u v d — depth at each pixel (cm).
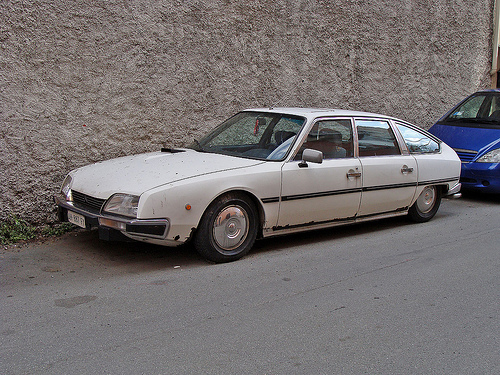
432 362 335
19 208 597
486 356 345
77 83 629
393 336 369
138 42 673
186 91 729
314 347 349
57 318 381
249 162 530
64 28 611
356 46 944
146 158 547
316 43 881
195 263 513
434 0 1063
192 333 364
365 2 944
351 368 324
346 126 606
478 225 702
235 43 775
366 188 607
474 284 477
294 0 839
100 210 473
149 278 468
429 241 619
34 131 601
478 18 1162
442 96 1118
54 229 608
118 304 409
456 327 387
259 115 617
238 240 521
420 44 1056
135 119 684
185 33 717
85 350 335
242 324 381
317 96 898
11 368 311
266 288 453
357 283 472
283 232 556
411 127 687
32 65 593
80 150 640
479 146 837
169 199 462
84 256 527
